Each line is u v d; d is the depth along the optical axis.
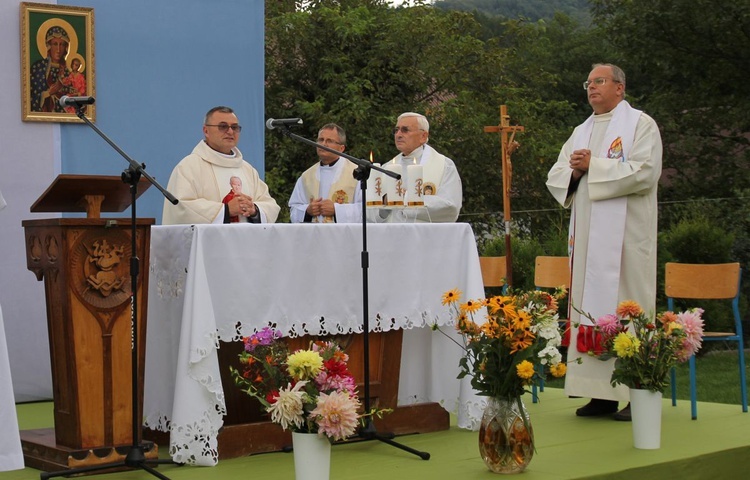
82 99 4.02
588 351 5.39
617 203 5.74
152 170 7.00
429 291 5.11
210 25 7.27
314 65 15.17
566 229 11.25
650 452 4.69
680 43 15.73
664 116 16.64
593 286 5.77
